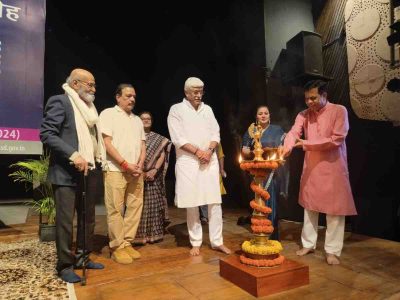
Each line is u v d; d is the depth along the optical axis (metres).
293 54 5.08
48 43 7.68
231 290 2.17
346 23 4.57
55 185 2.34
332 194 2.70
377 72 4.14
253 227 2.33
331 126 2.78
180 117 3.13
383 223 3.87
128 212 3.09
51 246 3.34
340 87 4.76
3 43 3.78
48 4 7.30
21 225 4.63
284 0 5.53
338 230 2.71
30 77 3.91
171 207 6.58
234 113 6.47
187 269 2.61
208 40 7.09
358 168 4.26
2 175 6.41
